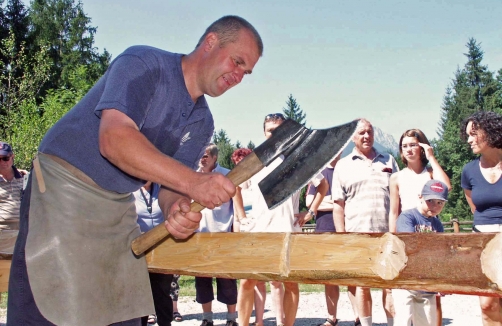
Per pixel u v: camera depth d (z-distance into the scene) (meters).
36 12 46.84
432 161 5.58
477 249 1.90
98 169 2.52
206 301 6.65
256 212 5.89
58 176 2.53
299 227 6.04
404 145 5.70
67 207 2.50
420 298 4.87
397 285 2.06
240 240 2.49
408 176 5.68
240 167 2.41
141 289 2.71
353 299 6.52
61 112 18.50
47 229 2.48
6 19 41.44
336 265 2.19
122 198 2.67
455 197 56.62
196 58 2.68
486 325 4.96
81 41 46.69
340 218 6.12
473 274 1.89
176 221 2.50
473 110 68.88
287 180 2.44
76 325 2.42
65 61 44.53
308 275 2.27
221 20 2.70
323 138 2.42
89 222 2.53
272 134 2.43
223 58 2.62
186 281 11.75
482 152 5.16
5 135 18.23
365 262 2.12
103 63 47.62
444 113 72.88
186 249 2.66
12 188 7.73
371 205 5.90
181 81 2.64
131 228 2.74
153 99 2.56
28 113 19.11
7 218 7.63
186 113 2.71
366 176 5.95
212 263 2.55
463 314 7.38
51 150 2.56
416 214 5.12
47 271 2.44
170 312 5.43
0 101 20.94
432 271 1.97
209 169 6.57
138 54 2.55
